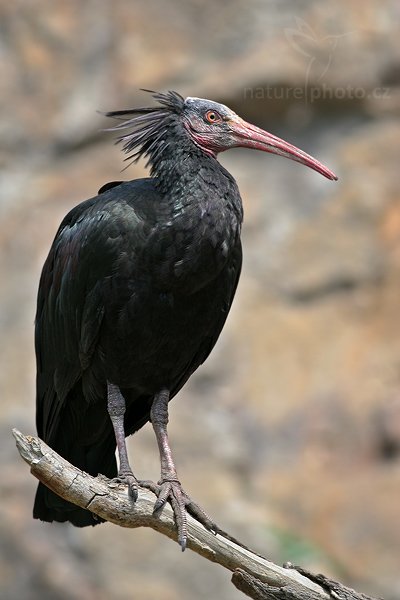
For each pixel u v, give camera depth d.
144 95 18.16
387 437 15.97
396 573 14.30
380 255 17.34
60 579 14.30
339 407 16.39
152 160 8.26
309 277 17.33
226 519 14.77
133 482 7.29
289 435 16.27
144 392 8.68
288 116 18.06
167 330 8.23
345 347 16.92
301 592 6.96
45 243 17.34
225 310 8.62
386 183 17.73
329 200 17.78
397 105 18.16
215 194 8.00
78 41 18.80
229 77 17.84
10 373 16.20
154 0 18.84
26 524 14.69
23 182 18.17
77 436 8.94
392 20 18.20
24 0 18.88
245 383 16.75
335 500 15.27
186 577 14.38
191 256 7.91
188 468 15.64
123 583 14.27
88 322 8.23
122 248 7.97
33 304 16.80
